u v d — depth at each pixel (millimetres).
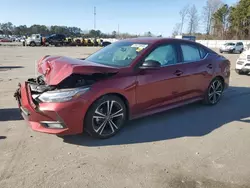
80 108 3494
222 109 5434
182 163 3199
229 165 3172
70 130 3506
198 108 5453
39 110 3436
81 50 29656
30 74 10188
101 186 2709
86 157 3307
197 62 5105
